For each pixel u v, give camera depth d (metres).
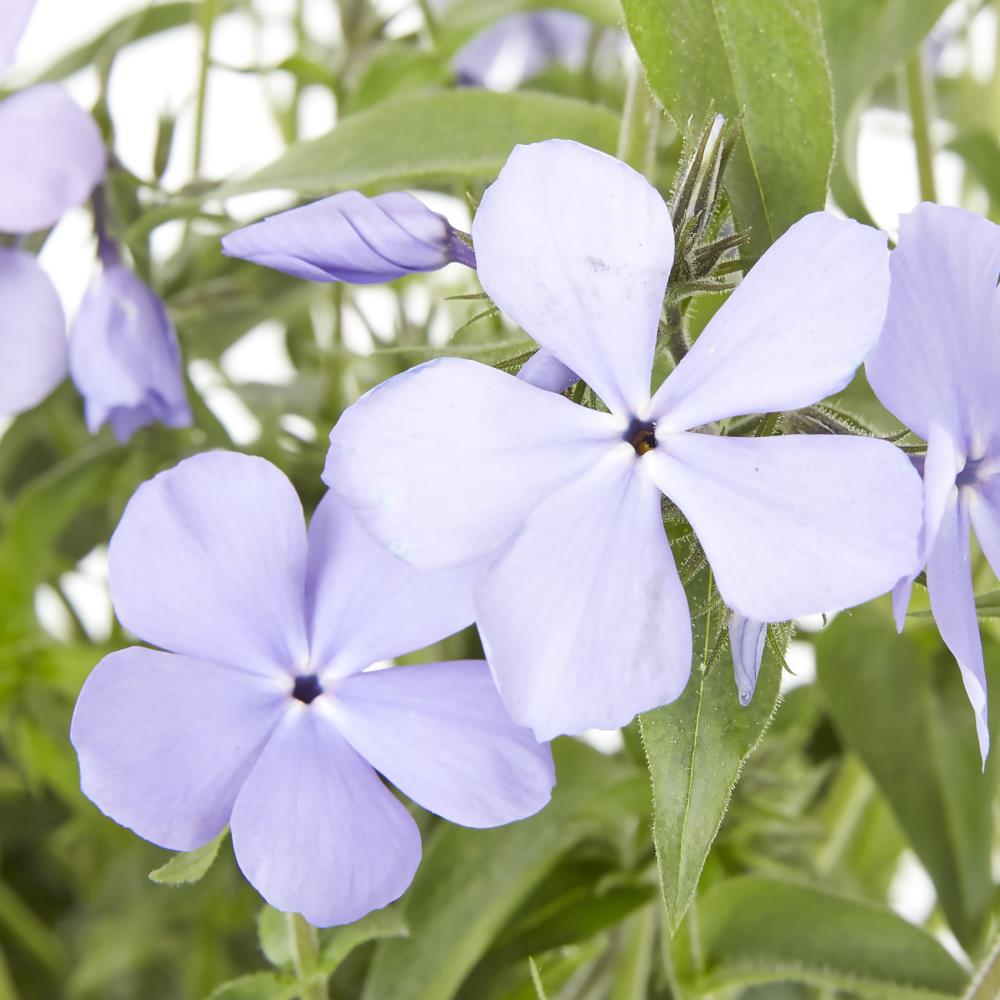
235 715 0.19
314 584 0.19
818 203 0.20
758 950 0.23
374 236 0.19
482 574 0.18
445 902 0.24
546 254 0.18
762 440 0.18
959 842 0.25
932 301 0.18
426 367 0.18
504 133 0.22
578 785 0.24
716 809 0.19
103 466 0.27
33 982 0.33
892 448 0.18
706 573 0.19
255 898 0.30
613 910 0.24
